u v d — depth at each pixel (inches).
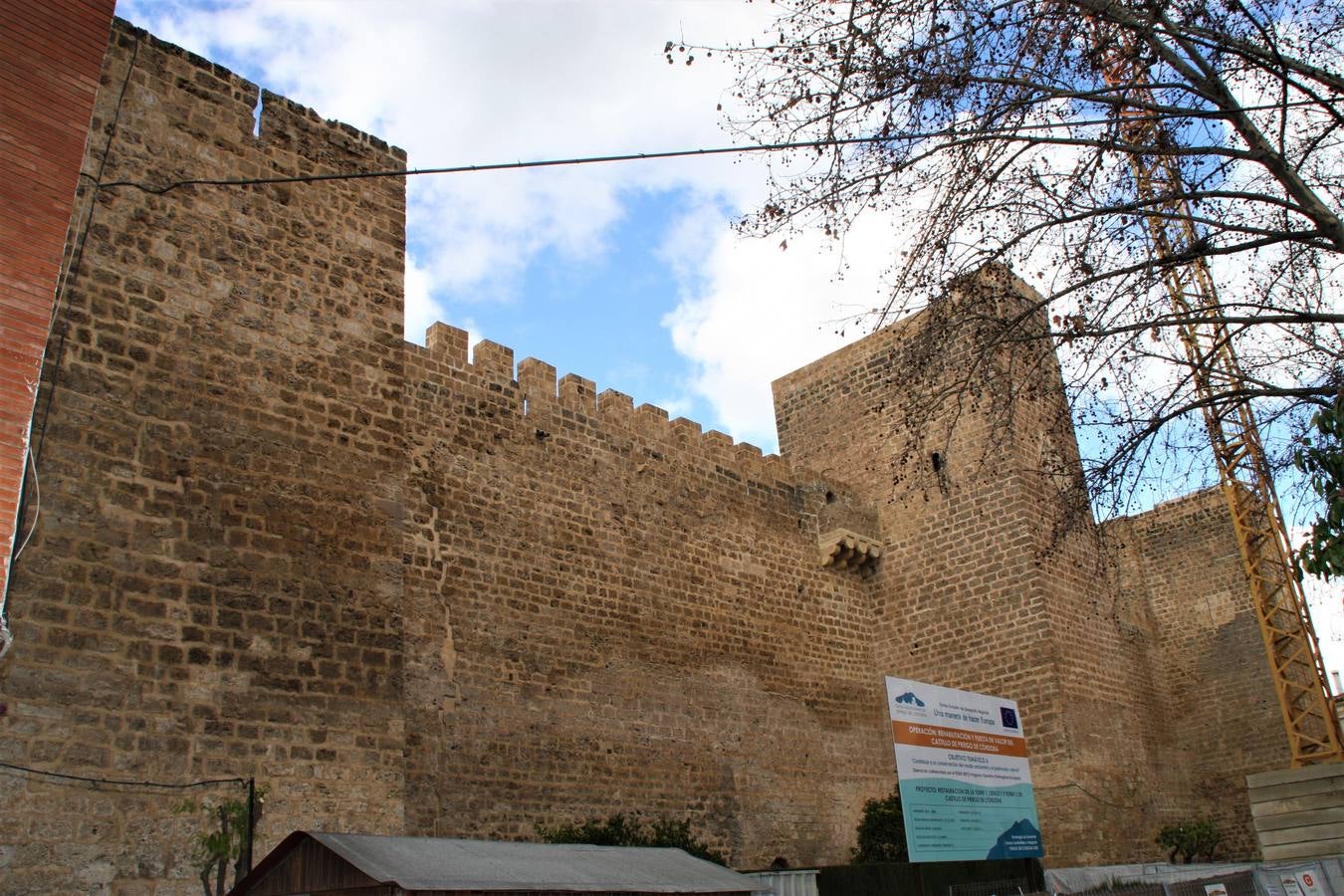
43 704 395.2
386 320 568.1
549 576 845.8
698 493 1023.0
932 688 685.9
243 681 451.5
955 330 488.1
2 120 419.8
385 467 538.6
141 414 458.3
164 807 413.1
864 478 1232.8
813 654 1079.0
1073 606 1111.0
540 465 876.0
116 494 439.8
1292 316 416.5
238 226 521.3
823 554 1138.7
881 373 1252.5
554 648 826.8
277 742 453.1
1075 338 468.8
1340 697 1179.3
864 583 1189.7
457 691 745.6
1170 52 410.9
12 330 404.5
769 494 1107.9
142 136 498.6
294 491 498.0
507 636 795.4
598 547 898.1
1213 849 1137.4
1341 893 621.3
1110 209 419.2
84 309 454.3
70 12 451.8
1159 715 1267.2
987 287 480.4
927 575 1146.0
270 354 511.8
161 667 430.0
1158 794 1152.2
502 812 741.3
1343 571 408.8
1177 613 1389.0
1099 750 1060.5
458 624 764.6
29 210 418.9
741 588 1026.7
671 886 413.7
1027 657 1053.8
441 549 775.1
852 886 722.2
